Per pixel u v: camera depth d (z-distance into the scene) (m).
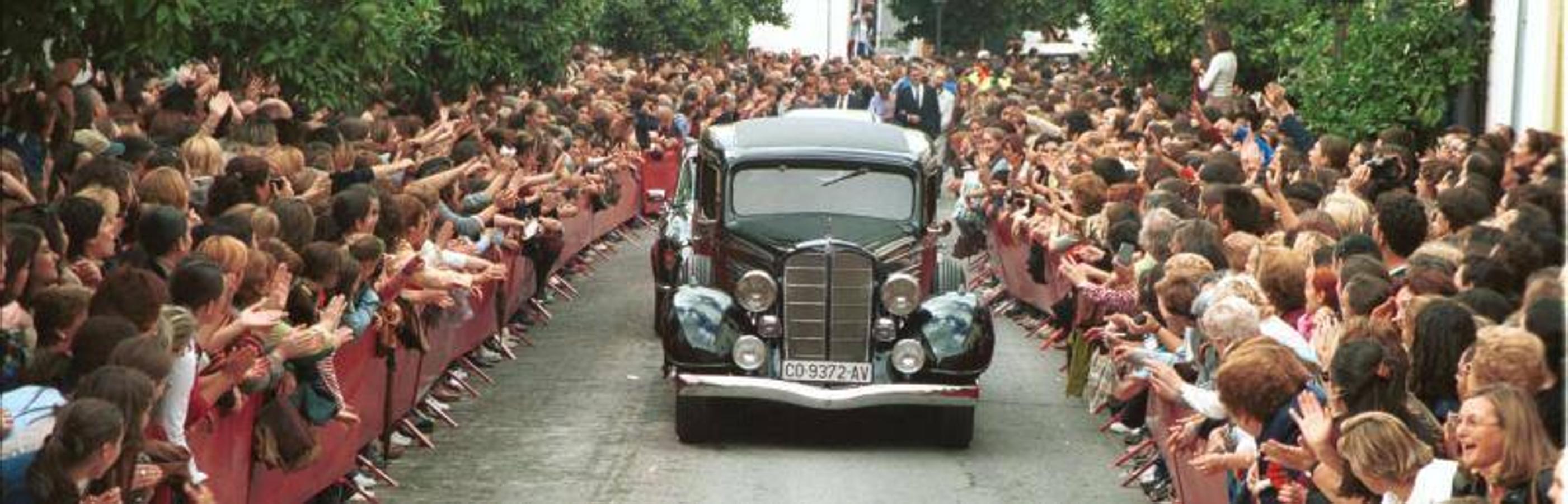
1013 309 20.70
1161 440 11.76
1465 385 8.12
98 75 15.32
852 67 44.62
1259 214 13.30
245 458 9.81
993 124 23.92
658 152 29.67
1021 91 34.03
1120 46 29.14
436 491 12.40
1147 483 12.58
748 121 16.62
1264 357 8.63
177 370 8.50
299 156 13.27
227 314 9.42
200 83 15.08
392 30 17.08
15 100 11.49
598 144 27.14
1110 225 14.69
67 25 12.21
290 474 10.68
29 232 8.44
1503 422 6.95
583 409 15.28
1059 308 16.30
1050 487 12.89
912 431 14.65
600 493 12.42
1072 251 15.33
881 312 14.29
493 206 16.22
